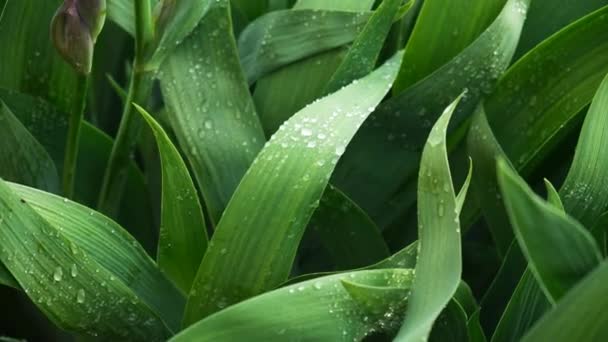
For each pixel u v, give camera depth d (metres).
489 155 0.77
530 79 0.80
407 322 0.63
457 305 0.69
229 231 0.70
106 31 0.90
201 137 0.77
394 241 0.84
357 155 0.81
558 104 0.80
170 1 0.75
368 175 0.81
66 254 0.69
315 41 0.82
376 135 0.81
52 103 0.84
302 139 0.71
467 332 0.69
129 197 0.85
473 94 0.80
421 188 0.65
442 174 0.64
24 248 0.68
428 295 0.63
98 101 0.92
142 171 0.92
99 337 0.71
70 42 0.72
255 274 0.70
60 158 0.83
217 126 0.78
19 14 0.81
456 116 0.81
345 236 0.79
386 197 0.82
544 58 0.79
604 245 0.74
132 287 0.73
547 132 0.80
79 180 0.83
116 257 0.72
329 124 0.72
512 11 0.80
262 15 0.84
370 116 0.80
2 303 0.81
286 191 0.70
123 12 0.81
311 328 0.65
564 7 0.84
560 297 0.63
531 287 0.71
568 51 0.79
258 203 0.70
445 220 0.64
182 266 0.75
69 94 0.84
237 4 0.87
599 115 0.73
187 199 0.72
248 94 0.79
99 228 0.72
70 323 0.70
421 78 0.83
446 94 0.80
